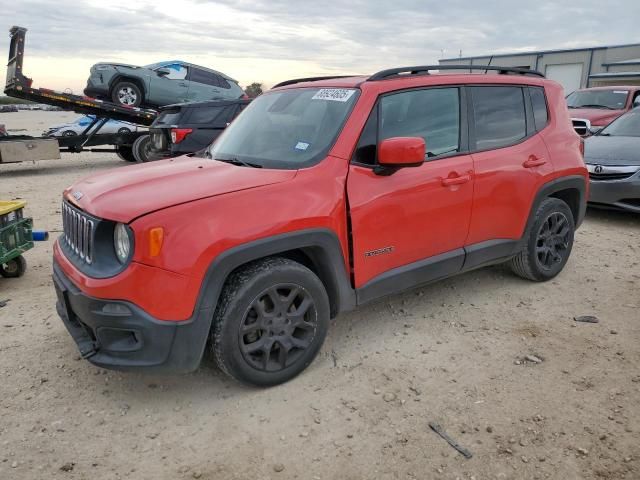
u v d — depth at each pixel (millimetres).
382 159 3305
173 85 15891
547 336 3902
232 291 2965
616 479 2500
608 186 6926
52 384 3297
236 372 3051
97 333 2844
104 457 2678
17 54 12969
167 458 2676
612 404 3061
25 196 9672
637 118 8180
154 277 2719
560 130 4754
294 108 3875
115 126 16266
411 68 3834
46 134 17516
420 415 2988
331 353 3674
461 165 3906
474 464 2611
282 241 3025
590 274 5168
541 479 2512
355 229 3355
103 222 2861
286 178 3184
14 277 5113
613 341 3811
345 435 2832
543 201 4617
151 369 2834
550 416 2961
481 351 3693
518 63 37938
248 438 2818
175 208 2795
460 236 4008
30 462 2629
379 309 4387
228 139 4098
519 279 5016
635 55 32875
